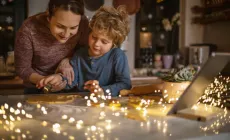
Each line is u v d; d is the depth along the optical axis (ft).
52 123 2.13
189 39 10.29
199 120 2.22
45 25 3.70
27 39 3.74
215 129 1.99
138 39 9.75
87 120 2.23
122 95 3.37
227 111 2.50
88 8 8.31
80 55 4.00
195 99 2.54
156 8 10.05
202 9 10.19
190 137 1.81
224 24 9.61
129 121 2.20
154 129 1.98
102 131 1.93
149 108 2.66
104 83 3.94
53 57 3.98
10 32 8.00
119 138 1.79
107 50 3.62
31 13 8.25
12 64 7.42
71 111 2.53
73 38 3.93
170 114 2.39
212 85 3.50
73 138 1.78
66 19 3.17
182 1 10.27
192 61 9.62
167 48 10.35
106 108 2.67
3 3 7.82
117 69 3.82
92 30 3.48
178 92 2.87
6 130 1.94
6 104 2.59
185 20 10.18
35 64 4.08
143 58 9.82
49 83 3.46
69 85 3.79
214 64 2.20
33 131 1.93
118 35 3.45
